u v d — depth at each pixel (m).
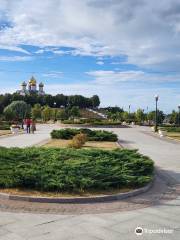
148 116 93.50
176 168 15.32
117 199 9.44
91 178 10.20
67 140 28.95
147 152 21.80
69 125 63.38
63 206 8.62
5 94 131.88
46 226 7.10
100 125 63.16
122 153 13.67
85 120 72.69
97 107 162.12
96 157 12.76
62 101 151.12
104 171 10.72
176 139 34.50
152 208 8.66
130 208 8.59
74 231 6.86
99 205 8.81
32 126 40.78
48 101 145.25
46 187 9.62
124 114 107.12
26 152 12.89
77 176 10.21
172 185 11.66
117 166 11.58
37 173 10.08
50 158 12.22
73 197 9.09
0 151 13.01
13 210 8.15
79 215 7.88
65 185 9.66
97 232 6.84
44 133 39.91
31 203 8.81
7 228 6.93
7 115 72.19
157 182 12.05
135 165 12.15
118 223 7.40
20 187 9.91
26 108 89.25
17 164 11.38
